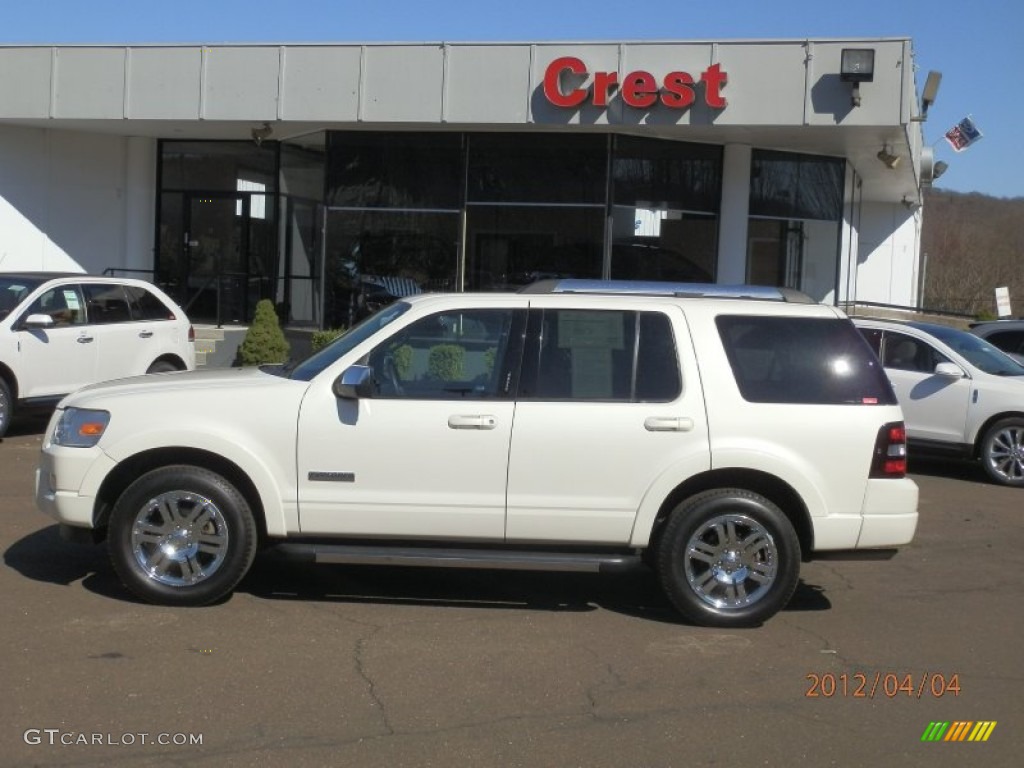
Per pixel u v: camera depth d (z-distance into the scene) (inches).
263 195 802.2
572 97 621.0
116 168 812.0
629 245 684.1
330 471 258.2
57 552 310.0
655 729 200.1
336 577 298.4
